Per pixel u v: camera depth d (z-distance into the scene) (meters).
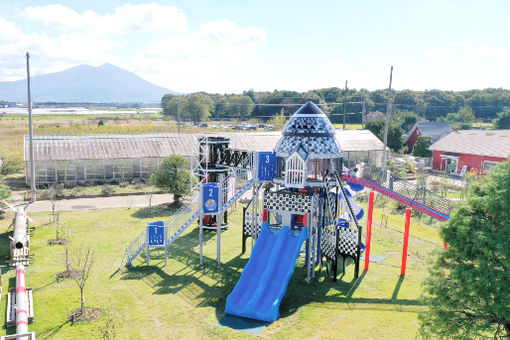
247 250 30.70
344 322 19.91
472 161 63.06
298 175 25.72
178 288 23.70
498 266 14.69
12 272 25.22
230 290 23.58
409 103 186.00
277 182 27.86
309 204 25.44
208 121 174.75
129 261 26.91
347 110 158.38
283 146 27.36
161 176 40.91
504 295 14.04
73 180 51.31
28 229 31.94
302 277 25.91
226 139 34.31
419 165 69.12
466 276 14.80
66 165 50.66
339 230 25.66
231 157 31.77
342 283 24.86
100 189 49.47
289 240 25.61
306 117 27.06
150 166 54.97
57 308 20.78
